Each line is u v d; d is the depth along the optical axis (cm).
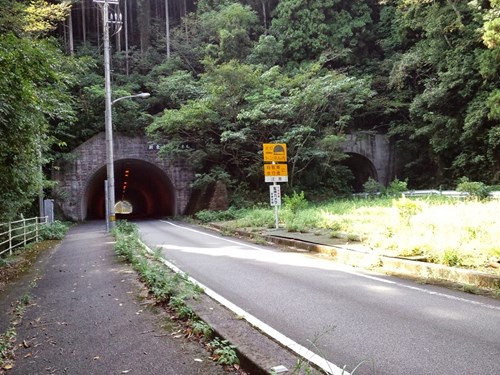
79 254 1216
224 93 2830
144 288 722
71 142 3067
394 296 661
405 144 3288
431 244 914
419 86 3166
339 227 1527
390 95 3316
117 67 3791
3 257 1191
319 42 3266
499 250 805
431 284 745
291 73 3203
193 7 4619
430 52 2739
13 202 1259
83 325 540
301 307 602
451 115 2748
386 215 1653
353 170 3697
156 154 3209
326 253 1141
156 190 4419
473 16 2433
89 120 3092
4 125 802
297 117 2783
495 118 2305
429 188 3131
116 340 480
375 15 3709
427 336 475
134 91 3441
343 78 2756
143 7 4072
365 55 3534
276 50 3316
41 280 859
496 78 2427
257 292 700
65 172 2991
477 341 457
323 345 449
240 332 466
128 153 3144
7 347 465
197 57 3791
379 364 398
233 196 2953
